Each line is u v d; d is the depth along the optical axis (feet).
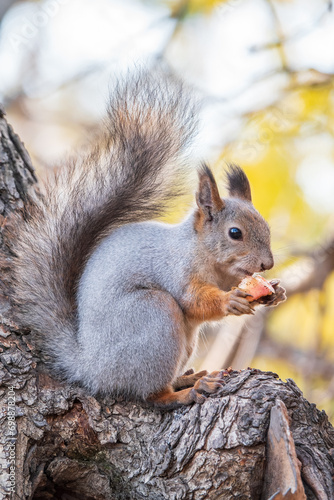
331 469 25.96
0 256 32.40
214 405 27.07
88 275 31.65
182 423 27.27
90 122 68.13
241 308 31.53
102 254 32.19
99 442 27.45
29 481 26.53
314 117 52.65
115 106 34.27
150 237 33.63
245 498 25.96
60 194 33.35
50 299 31.37
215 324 37.14
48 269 31.89
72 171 33.81
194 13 56.75
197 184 35.06
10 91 68.95
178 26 56.85
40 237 32.53
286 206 53.11
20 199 35.40
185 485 26.27
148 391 29.22
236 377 28.63
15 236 33.37
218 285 35.17
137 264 32.40
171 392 29.22
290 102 53.06
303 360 51.21
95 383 29.35
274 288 32.73
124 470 27.22
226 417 26.58
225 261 34.27
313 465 25.86
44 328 30.81
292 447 25.22
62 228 32.58
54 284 31.68
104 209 33.14
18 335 29.53
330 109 52.54
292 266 50.93
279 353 51.93
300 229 53.36
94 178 33.55
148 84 34.55
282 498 24.47
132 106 34.27
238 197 37.19
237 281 35.55
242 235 34.17
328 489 25.40
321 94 52.70
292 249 50.83
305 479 25.61
